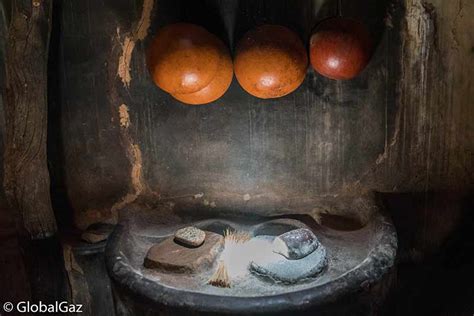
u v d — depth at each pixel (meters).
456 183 2.07
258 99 2.03
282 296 1.61
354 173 2.11
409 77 1.97
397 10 1.90
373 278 1.68
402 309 2.23
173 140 2.10
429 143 2.04
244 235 2.04
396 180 2.10
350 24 1.77
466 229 2.11
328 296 1.62
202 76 1.77
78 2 1.93
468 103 1.98
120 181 2.15
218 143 2.10
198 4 1.92
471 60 1.93
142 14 1.94
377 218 1.96
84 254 2.02
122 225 2.03
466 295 2.15
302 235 1.87
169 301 1.63
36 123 1.85
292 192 2.15
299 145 2.08
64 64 1.99
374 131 2.04
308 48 1.94
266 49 1.77
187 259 1.83
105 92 2.04
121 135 2.09
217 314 1.59
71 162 2.11
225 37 1.95
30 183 1.90
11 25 1.76
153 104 2.06
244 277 1.80
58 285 2.03
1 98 2.08
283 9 1.91
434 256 2.16
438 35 1.91
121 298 1.77
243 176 2.14
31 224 1.94
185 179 2.16
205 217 2.17
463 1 1.87
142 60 2.00
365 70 1.97
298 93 2.01
